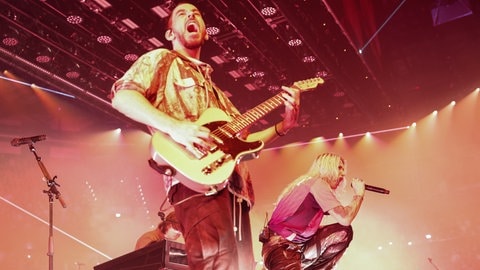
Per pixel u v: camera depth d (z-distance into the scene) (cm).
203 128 274
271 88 1598
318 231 453
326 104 1805
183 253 429
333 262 452
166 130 274
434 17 1833
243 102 1656
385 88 1817
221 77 1566
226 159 274
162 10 1265
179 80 304
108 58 1391
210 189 266
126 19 1270
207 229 265
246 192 303
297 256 435
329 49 1480
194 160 272
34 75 1397
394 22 1845
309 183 457
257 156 289
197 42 328
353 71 1589
